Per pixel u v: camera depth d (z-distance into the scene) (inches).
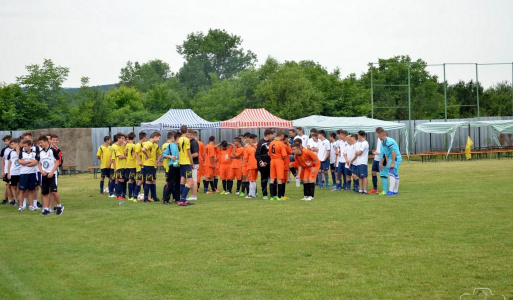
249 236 377.7
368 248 329.1
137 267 300.4
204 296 245.4
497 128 1476.4
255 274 279.1
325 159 753.0
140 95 2514.8
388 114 2228.1
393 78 2373.3
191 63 3459.6
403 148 1646.2
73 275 287.6
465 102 2317.9
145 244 361.1
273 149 601.9
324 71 2404.0
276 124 1220.5
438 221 416.5
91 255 333.1
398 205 514.0
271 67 2265.0
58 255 335.3
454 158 1517.0
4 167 630.5
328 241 352.5
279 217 460.4
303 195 655.8
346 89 2044.8
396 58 2447.1
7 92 1504.7
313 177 589.3
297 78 1959.9
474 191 622.5
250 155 639.1
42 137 509.4
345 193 666.8
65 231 421.4
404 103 2314.2
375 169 661.3
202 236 382.6
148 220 464.4
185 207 548.4
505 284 250.2
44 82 1595.7
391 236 362.9
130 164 645.9
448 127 1419.8
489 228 382.3
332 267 288.4
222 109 2106.3
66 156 1232.8
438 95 2479.1
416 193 621.9
